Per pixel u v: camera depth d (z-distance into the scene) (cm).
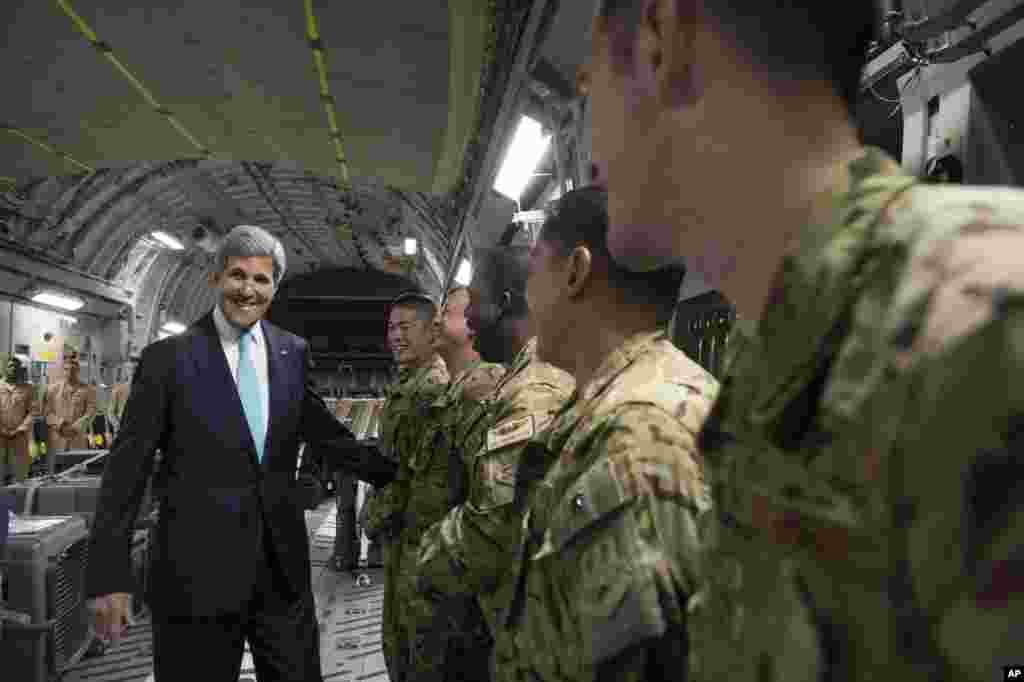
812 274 41
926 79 236
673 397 104
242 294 262
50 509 498
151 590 246
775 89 46
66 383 1264
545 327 141
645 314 130
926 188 39
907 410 30
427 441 287
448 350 325
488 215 1030
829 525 35
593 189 136
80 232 1739
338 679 485
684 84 50
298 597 267
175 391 252
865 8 47
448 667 226
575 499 101
